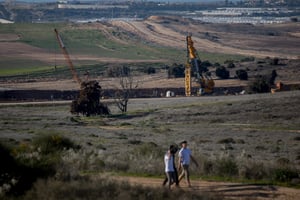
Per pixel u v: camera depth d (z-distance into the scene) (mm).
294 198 56844
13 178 54281
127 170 71250
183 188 59875
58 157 71062
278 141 140875
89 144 115875
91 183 54812
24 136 139750
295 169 70000
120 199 51312
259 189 60719
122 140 136375
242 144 131625
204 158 73688
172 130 176625
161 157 81188
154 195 53438
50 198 51031
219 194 56750
